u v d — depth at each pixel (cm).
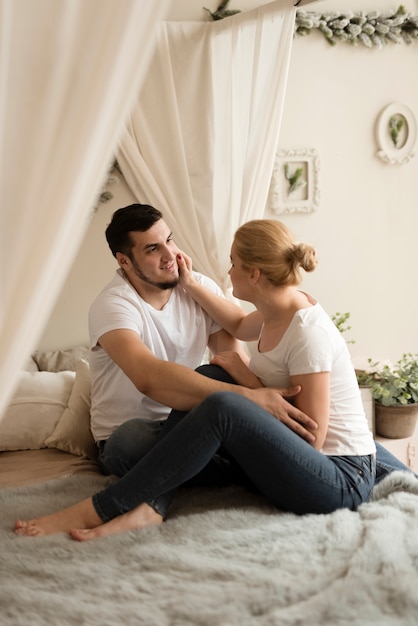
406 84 426
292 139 411
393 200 431
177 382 225
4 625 158
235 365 239
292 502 212
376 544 180
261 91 352
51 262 130
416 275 441
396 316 439
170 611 162
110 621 159
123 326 242
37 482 252
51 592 173
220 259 366
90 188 131
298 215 416
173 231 368
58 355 360
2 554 191
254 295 227
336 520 198
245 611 160
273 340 227
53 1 121
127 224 255
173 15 374
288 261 221
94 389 270
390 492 225
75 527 206
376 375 379
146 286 261
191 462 204
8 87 122
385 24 414
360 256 429
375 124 423
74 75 123
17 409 293
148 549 190
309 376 215
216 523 205
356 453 219
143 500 206
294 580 170
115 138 130
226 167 362
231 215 363
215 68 355
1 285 129
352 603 161
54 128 125
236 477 243
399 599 162
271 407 215
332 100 414
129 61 125
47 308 135
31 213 127
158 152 362
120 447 241
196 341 273
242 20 345
